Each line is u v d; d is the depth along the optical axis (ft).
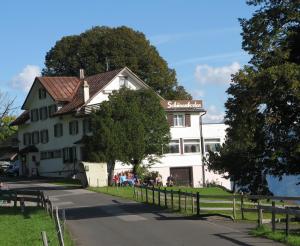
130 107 181.88
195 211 96.78
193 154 233.35
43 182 208.85
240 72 90.63
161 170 227.20
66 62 315.58
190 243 61.26
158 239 65.82
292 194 135.44
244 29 101.09
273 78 85.40
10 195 119.85
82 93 233.14
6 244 64.80
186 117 233.76
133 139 180.04
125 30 307.99
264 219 86.84
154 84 305.94
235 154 137.59
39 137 258.98
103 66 303.07
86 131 221.87
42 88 254.47
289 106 92.07
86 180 175.32
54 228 76.74
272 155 95.14
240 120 94.07
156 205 111.34
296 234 63.67
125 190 157.99
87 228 80.74
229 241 61.26
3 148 308.60
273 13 98.17
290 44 97.19
